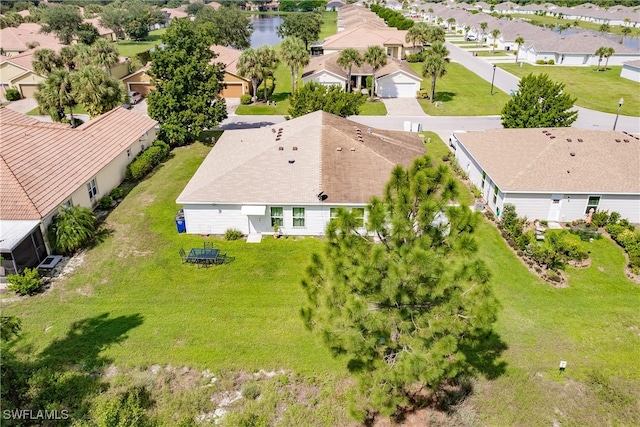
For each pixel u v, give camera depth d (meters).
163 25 137.00
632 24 119.12
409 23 94.19
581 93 57.38
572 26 116.00
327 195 25.52
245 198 25.59
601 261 23.94
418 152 31.88
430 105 53.56
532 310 20.17
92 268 23.19
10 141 26.94
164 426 14.95
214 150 32.41
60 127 32.56
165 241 25.72
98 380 16.56
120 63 58.31
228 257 24.22
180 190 31.80
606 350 18.00
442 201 13.14
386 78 56.09
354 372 13.36
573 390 16.27
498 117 49.25
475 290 12.69
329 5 184.00
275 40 109.50
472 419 14.95
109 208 29.47
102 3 164.25
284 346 18.16
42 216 23.44
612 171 27.61
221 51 61.94
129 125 36.78
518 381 16.53
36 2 149.38
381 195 25.45
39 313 19.97
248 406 15.67
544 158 28.55
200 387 16.42
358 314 11.61
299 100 37.03
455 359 13.12
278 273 22.89
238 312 20.06
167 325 19.27
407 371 11.40
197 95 38.75
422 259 11.48
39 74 53.34
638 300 20.98
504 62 77.62
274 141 30.25
